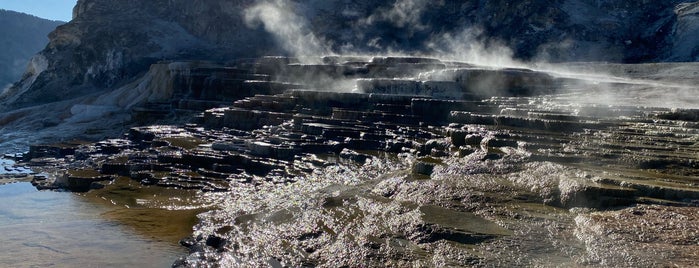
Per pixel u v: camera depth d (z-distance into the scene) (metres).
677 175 7.53
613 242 5.51
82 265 7.41
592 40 31.17
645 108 11.19
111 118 24.88
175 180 11.98
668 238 5.54
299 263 6.05
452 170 8.45
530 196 7.20
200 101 21.45
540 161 8.36
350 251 6.05
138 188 11.77
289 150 12.57
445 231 6.10
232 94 21.64
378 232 6.44
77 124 24.73
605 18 32.69
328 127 13.62
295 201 8.78
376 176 10.04
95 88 37.16
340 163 11.54
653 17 32.12
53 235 8.77
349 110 15.02
